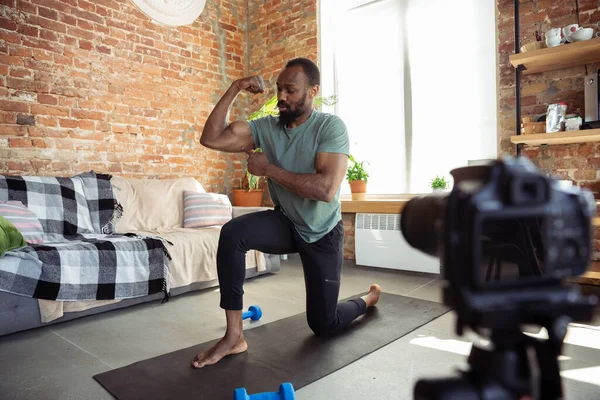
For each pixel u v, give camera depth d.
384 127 4.14
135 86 3.91
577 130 2.71
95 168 3.64
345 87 4.39
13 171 3.20
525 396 0.44
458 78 3.70
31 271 2.21
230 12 4.77
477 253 0.36
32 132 3.29
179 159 4.25
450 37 3.73
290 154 1.89
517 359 0.44
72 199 3.07
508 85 3.33
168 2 4.15
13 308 2.15
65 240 2.84
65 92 3.46
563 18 3.06
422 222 0.50
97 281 2.44
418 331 2.12
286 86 1.80
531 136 2.88
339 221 1.96
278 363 1.74
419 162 3.95
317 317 1.95
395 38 4.04
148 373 1.67
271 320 2.33
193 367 1.72
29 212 2.73
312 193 1.69
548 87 3.12
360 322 2.26
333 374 1.65
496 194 0.37
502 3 3.34
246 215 1.89
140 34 3.95
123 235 2.95
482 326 0.38
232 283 1.78
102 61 3.69
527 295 0.39
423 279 3.32
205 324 2.31
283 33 4.66
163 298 2.79
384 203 3.72
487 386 0.43
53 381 1.63
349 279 3.34
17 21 3.22
